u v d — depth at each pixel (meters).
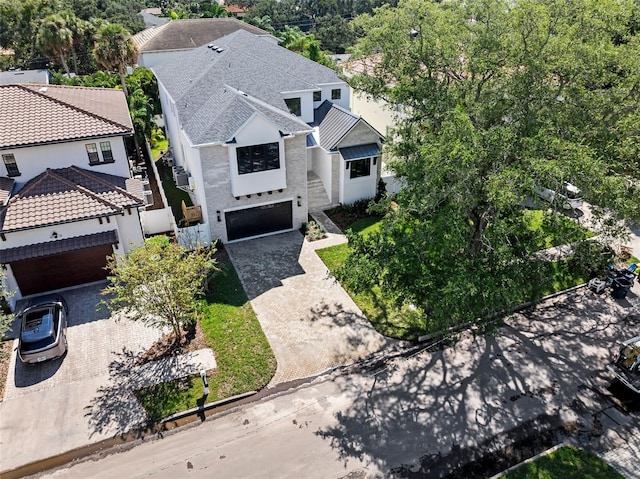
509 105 19.36
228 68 33.06
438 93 20.59
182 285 18.89
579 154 15.82
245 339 20.62
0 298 21.69
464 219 18.88
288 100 32.78
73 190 23.31
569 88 19.19
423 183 18.44
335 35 80.62
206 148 25.12
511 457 15.68
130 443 16.09
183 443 16.11
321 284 24.42
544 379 18.81
